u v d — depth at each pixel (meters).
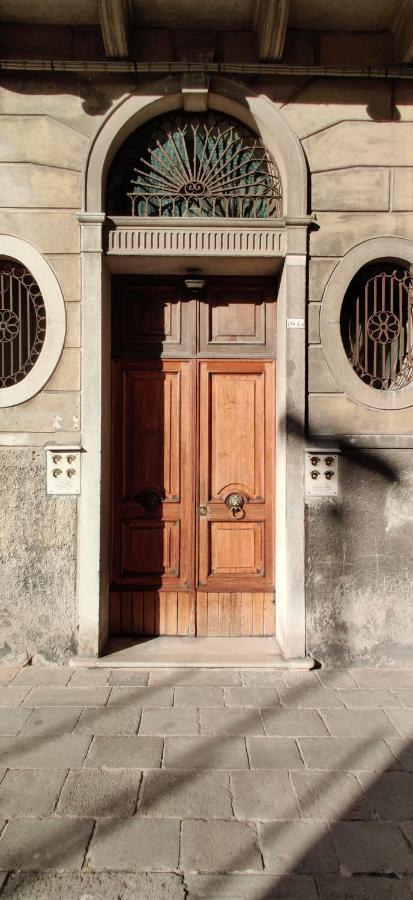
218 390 4.46
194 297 4.46
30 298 4.21
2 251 4.03
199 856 2.33
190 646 4.28
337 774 2.86
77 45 4.04
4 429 4.05
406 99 4.10
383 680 3.87
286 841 2.42
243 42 4.07
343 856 2.34
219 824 2.51
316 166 4.08
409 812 2.60
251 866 2.29
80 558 4.03
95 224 3.98
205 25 4.04
